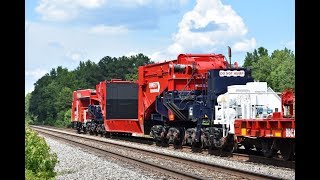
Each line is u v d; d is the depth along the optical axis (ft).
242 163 65.51
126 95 146.00
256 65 297.53
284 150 61.93
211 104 85.71
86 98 190.80
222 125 79.30
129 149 91.20
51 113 435.53
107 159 74.02
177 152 87.20
